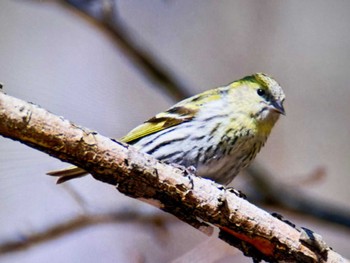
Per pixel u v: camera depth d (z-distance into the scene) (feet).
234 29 46.93
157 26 46.24
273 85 36.52
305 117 47.11
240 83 36.19
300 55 47.60
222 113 34.50
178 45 46.37
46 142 22.81
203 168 34.06
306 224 41.57
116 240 38.99
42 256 38.04
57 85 43.45
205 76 46.19
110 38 38.52
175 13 46.57
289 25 47.62
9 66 44.06
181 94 38.60
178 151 33.96
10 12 45.32
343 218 38.11
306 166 46.06
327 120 47.06
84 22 42.06
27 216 37.24
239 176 39.65
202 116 34.32
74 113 42.68
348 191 45.70
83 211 36.94
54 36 44.75
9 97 22.25
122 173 24.09
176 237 38.14
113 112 43.16
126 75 43.75
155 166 24.45
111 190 37.68
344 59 48.06
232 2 47.11
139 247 38.65
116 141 23.88
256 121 34.94
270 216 25.80
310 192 44.37
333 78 47.55
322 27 48.16
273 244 25.93
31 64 43.96
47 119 22.62
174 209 25.67
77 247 38.88
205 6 46.88
